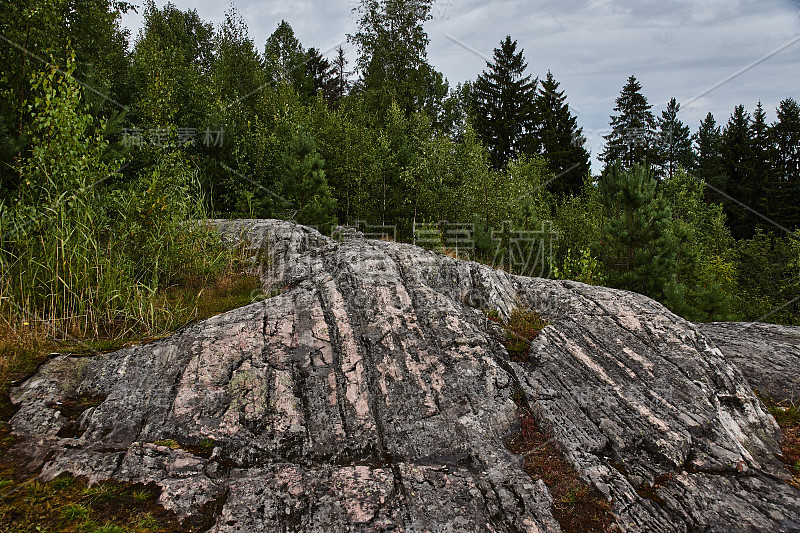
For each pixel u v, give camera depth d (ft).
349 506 12.19
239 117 55.42
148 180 25.30
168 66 61.62
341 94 139.13
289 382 16.17
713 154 167.22
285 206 45.29
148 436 13.89
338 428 14.84
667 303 35.86
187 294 22.80
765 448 16.47
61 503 11.34
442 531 11.75
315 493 12.49
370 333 18.71
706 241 84.33
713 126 201.46
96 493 11.74
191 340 17.69
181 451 13.42
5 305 18.42
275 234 29.30
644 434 15.55
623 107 144.25
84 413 14.35
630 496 13.32
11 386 15.35
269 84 69.46
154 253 23.62
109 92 42.78
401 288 21.42
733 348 24.00
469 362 17.94
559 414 16.19
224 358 16.85
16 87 28.68
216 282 24.58
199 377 16.03
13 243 20.16
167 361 16.79
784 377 21.21
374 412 15.69
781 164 152.56
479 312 22.21
